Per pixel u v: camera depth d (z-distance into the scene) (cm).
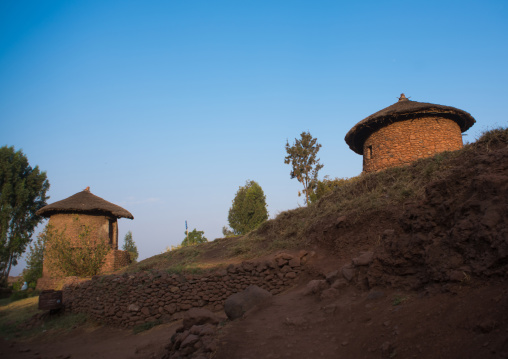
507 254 437
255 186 3800
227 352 567
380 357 441
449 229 582
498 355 332
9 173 3541
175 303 1226
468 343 372
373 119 1914
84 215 2639
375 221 1132
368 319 556
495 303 401
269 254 1434
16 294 2317
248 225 3622
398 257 642
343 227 1209
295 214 1695
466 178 611
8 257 3291
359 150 2303
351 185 1547
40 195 3803
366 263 756
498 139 1020
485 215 496
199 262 1695
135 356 851
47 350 1096
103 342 1112
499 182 520
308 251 1227
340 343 521
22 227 3541
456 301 455
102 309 1349
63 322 1425
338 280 783
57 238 2141
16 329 1483
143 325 1172
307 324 627
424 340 419
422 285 572
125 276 1348
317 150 4156
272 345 571
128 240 5638
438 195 636
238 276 1212
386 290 637
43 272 2486
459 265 509
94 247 2278
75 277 1803
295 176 4169
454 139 1834
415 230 640
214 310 1180
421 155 1794
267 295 847
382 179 1388
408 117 1862
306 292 860
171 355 667
